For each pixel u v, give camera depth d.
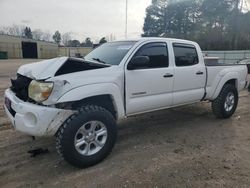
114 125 3.98
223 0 47.28
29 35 97.56
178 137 5.02
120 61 4.29
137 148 4.47
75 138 3.56
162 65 4.83
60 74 3.65
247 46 45.19
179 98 5.14
